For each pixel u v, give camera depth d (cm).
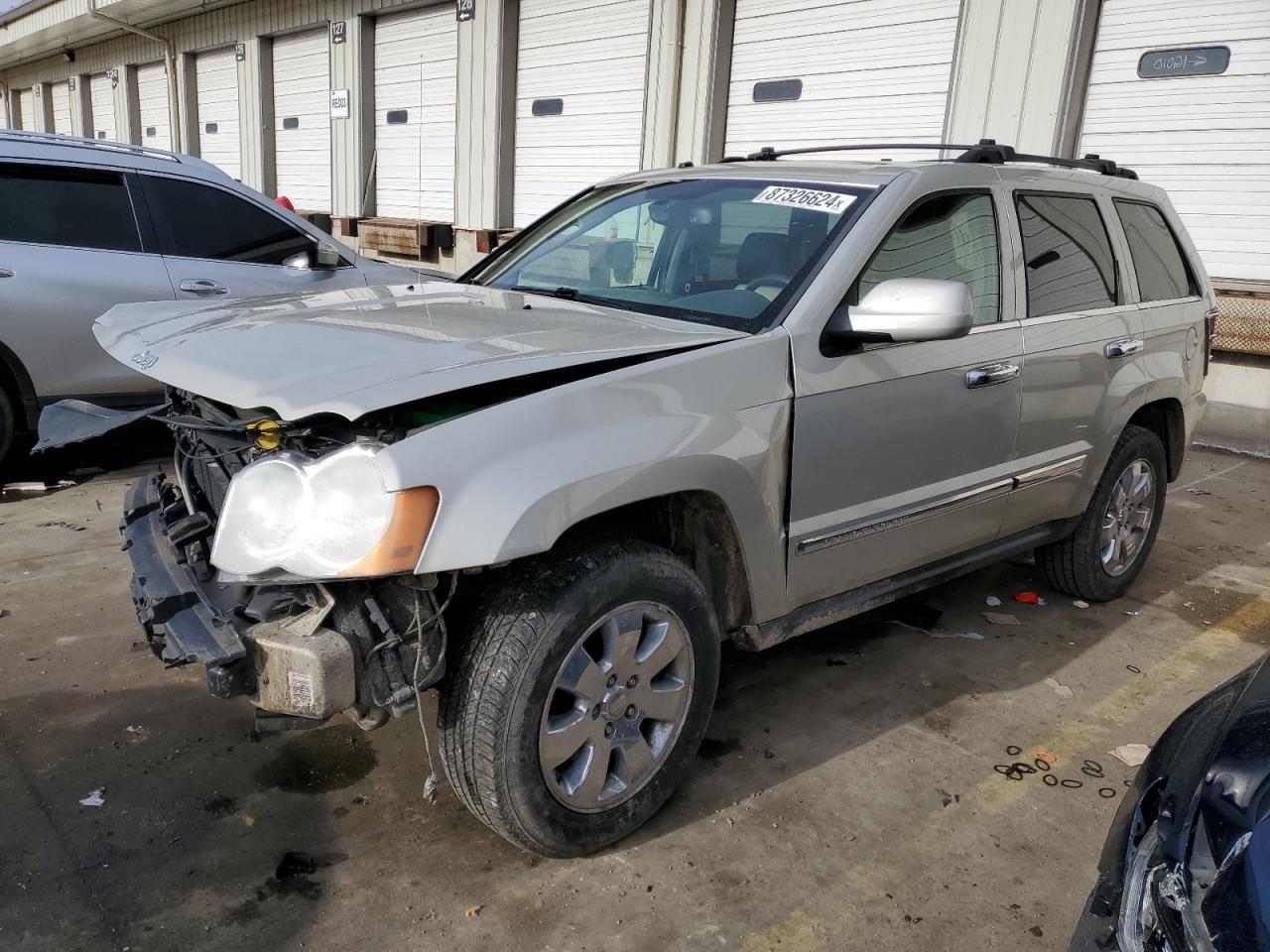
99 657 352
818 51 933
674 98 1030
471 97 1277
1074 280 390
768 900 246
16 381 532
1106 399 402
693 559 277
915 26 860
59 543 460
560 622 229
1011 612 438
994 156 368
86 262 541
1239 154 724
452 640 240
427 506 208
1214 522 587
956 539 352
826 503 294
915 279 279
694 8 1003
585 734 245
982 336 339
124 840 257
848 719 336
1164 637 419
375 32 1441
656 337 267
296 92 1631
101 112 2309
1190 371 459
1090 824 284
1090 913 175
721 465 256
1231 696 189
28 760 289
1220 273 749
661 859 259
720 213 339
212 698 328
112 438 610
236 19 1698
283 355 244
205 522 269
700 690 270
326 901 238
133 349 281
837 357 289
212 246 586
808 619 308
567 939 229
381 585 221
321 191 1616
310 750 302
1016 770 310
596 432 233
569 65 1165
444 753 238
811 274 297
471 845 262
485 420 219
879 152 891
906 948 233
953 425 330
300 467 211
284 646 212
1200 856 151
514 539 214
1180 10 733
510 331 265
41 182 535
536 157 1231
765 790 292
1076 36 762
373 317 282
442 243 1338
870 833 274
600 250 362
